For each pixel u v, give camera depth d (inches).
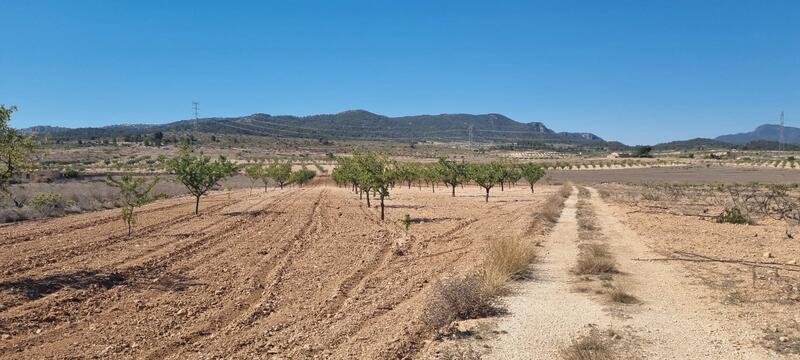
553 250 735.7
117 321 421.7
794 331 374.3
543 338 367.9
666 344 353.7
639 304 453.4
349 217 1255.5
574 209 1416.1
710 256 685.3
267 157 6382.9
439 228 1045.2
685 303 456.4
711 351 340.8
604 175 4384.8
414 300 487.8
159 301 484.7
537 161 6860.2
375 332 391.2
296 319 431.8
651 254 702.5
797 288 495.8
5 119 543.5
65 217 1182.3
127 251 743.7
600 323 400.2
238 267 644.7
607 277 557.0
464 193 2405.3
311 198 1952.5
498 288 494.0
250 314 441.1
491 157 7249.0
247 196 2085.4
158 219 1167.6
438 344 358.0
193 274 602.2
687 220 1144.8
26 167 571.8
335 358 337.1
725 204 1551.4
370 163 1198.3
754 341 357.4
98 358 340.8
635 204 1601.9
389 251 779.4
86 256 701.9
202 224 1086.4
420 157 6668.3
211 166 1311.5
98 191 1732.3
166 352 353.1
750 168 5251.0
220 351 354.0
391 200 1867.6
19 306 461.1
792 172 4429.1
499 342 360.2
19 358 340.2
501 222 1119.0
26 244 795.4
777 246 770.8
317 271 625.3
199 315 443.2
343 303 482.3
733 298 469.1
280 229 1016.9
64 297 487.8
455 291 431.2
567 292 496.1
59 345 366.0
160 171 3398.1
